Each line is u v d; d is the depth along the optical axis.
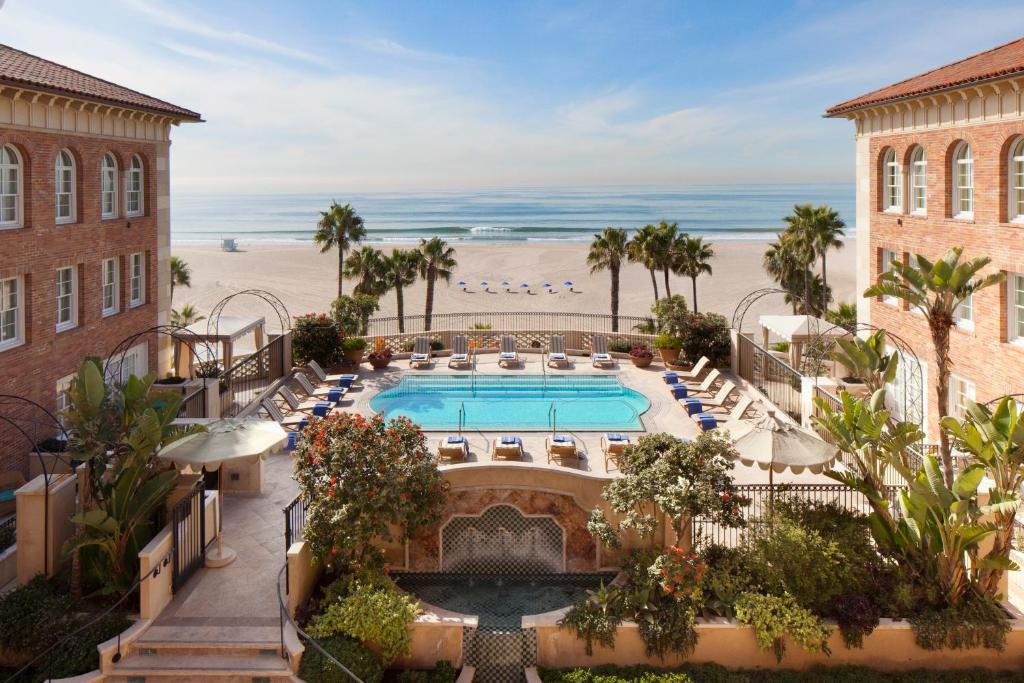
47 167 20.67
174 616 12.16
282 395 24.27
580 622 12.11
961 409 21.78
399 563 14.27
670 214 180.50
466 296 66.44
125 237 25.02
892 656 12.17
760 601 12.20
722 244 107.94
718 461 13.42
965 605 12.45
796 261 48.12
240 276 76.56
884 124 24.95
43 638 11.42
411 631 12.09
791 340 26.17
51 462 17.44
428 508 13.37
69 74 23.14
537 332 34.72
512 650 12.19
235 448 13.12
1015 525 15.01
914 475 13.61
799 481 18.28
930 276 14.21
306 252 99.88
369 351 32.84
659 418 24.02
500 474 14.23
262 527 15.60
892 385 25.20
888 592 12.70
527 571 14.30
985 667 12.20
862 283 26.67
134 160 26.31
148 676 10.96
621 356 32.78
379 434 13.59
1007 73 18.09
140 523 13.19
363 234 52.88
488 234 127.75
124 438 12.39
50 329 20.97
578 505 14.16
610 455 19.97
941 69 24.73
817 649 11.96
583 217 170.50
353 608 11.88
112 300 24.97
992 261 19.84
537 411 25.67
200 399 21.84
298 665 11.08
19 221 19.92
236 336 26.62
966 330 21.52
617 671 11.82
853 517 13.56
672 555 12.48
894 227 24.64
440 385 28.72
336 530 12.55
